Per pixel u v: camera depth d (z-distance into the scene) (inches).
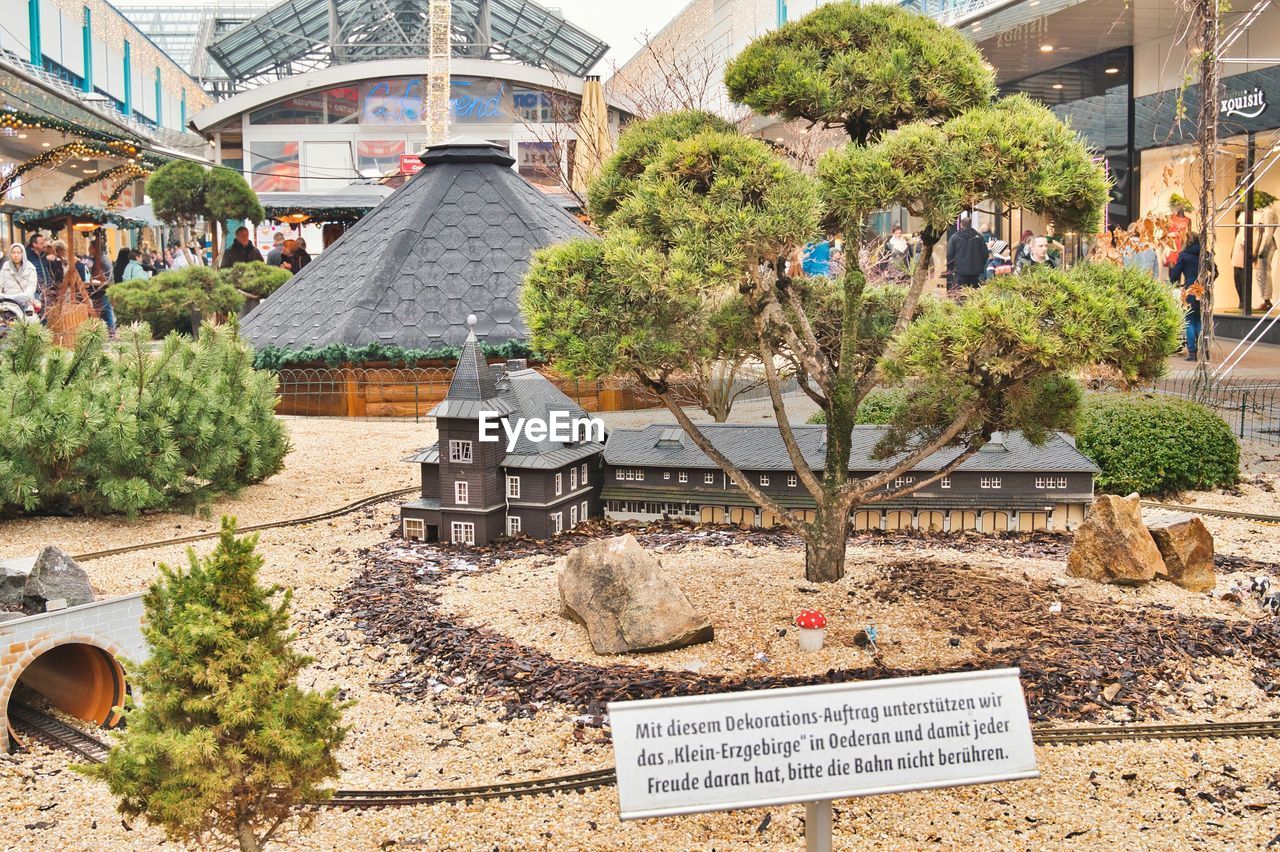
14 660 320.5
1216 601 450.0
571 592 414.3
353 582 490.9
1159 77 1125.7
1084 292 376.5
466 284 970.1
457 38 2920.8
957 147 385.4
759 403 907.4
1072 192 399.2
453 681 378.3
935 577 462.0
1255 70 1009.5
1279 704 354.3
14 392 572.7
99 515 605.9
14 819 281.6
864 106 432.8
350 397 919.7
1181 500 628.7
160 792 207.5
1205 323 786.2
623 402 917.8
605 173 478.3
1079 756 314.5
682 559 503.8
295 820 277.9
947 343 379.2
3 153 1481.3
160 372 615.5
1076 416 446.6
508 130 2581.2
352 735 336.5
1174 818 279.9
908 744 208.7
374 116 2647.6
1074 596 447.2
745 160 394.3
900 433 474.9
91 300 1240.2
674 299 410.6
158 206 1470.2
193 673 209.5
